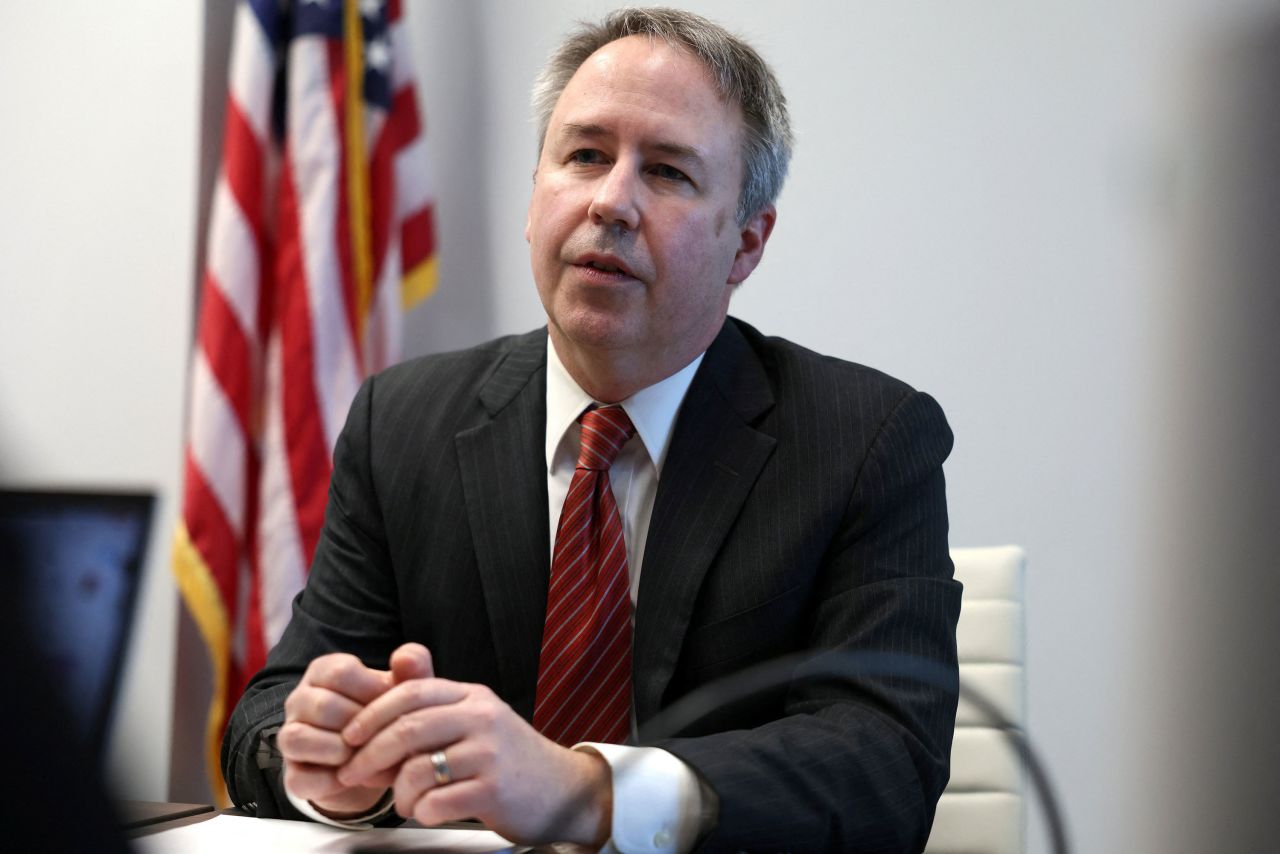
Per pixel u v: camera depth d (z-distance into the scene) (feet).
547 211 4.82
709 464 4.89
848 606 4.55
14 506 1.46
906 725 4.12
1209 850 8.25
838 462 4.81
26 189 9.82
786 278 9.29
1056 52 8.81
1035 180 8.82
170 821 3.92
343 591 5.10
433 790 3.26
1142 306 8.57
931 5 9.07
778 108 5.21
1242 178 8.44
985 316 8.87
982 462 8.83
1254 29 8.44
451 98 9.95
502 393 5.28
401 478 5.16
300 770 3.58
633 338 4.75
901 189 9.08
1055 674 8.58
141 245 9.55
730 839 3.45
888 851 3.80
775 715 4.61
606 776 3.45
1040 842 8.38
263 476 8.97
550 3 9.73
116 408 9.53
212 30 9.62
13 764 1.40
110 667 2.40
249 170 9.04
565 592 4.71
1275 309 8.32
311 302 9.00
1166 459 8.47
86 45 9.75
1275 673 8.20
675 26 5.03
